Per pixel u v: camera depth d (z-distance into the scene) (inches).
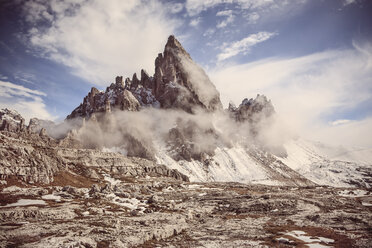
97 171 7598.4
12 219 2955.2
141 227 2881.4
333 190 6796.3
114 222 3065.9
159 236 2679.6
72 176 6112.2
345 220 3275.1
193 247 2336.4
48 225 2760.8
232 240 2578.7
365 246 2287.2
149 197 5344.5
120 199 4771.2
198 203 5068.9
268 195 5231.3
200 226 3297.2
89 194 4886.8
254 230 2992.1
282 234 2768.2
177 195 5989.2
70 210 3503.9
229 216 4030.5
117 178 7357.3
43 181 4921.3
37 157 5354.3
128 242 2358.5
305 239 2571.4
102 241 2325.3
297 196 5172.2
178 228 2972.4
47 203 3794.3
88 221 3053.6
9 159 4635.8
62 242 2188.7
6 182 4261.8
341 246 2329.0
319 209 4183.1
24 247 2080.5
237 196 5546.3
